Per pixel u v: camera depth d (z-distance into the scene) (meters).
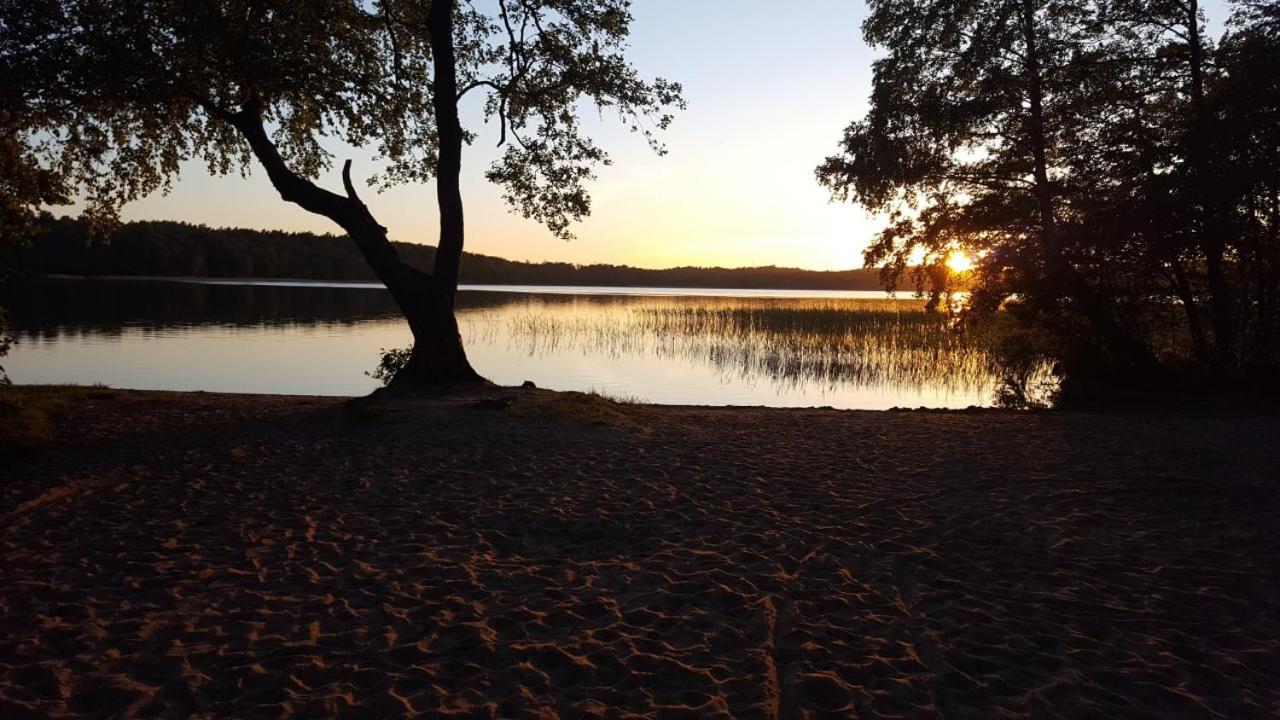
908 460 9.20
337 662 4.14
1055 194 15.59
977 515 6.96
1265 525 6.67
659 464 8.86
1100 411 13.62
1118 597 5.12
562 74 14.62
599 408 11.95
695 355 23.28
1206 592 5.17
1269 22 13.87
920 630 4.61
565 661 4.16
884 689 3.91
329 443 9.71
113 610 4.77
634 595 5.13
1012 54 15.70
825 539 6.26
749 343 25.44
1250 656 4.27
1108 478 8.33
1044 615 4.83
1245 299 14.56
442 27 13.65
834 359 22.09
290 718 3.58
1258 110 13.33
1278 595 5.14
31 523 6.41
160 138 14.73
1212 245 14.12
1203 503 7.37
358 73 12.68
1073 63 15.29
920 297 17.58
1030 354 17.20
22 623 4.57
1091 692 3.87
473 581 5.31
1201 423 11.91
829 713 3.67
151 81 11.05
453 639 4.43
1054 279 15.40
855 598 5.08
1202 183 13.42
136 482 7.75
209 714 3.62
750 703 3.75
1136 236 14.33
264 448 9.38
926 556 5.86
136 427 10.48
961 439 10.54
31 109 11.68
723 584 5.30
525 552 5.96
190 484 7.72
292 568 5.51
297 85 11.58
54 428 10.12
